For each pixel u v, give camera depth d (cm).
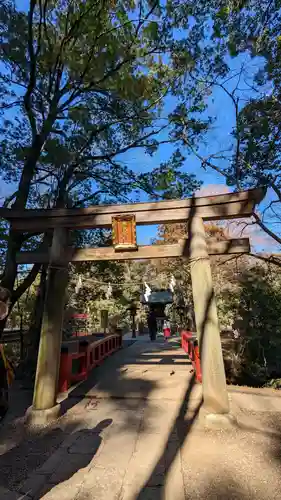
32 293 1131
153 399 542
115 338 1118
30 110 684
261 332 764
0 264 736
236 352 757
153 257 511
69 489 273
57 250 520
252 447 352
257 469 303
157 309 1645
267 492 265
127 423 437
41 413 442
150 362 853
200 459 325
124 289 1772
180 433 396
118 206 521
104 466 314
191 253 488
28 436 397
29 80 680
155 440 377
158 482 282
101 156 852
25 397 588
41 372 470
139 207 516
